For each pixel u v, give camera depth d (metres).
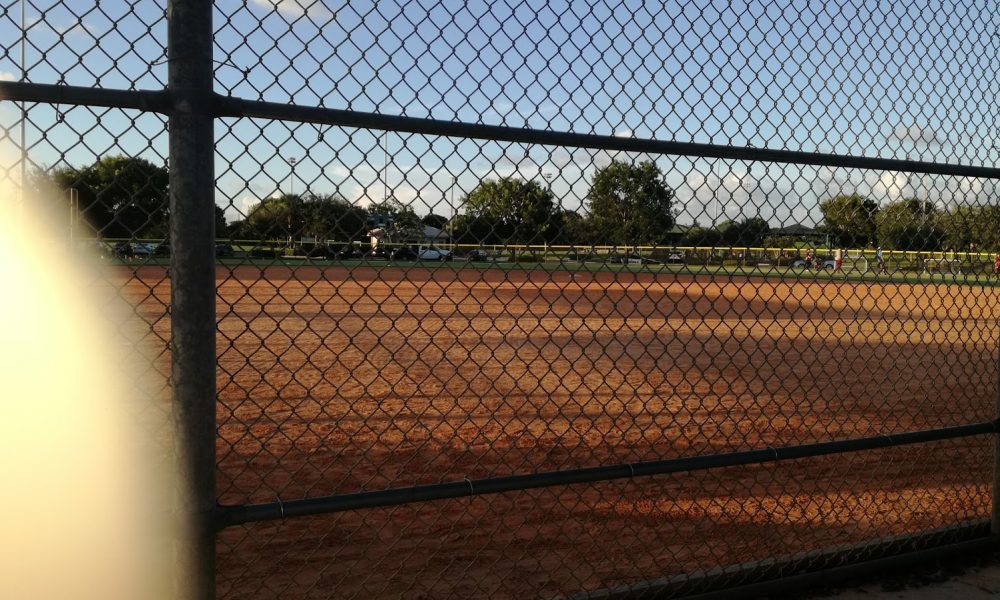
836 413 7.59
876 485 5.40
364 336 12.73
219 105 2.16
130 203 2.21
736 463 3.13
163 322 11.85
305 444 6.01
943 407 8.03
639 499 4.96
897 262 4.30
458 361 10.34
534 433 6.48
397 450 5.92
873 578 3.50
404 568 3.89
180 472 2.22
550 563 3.98
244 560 3.93
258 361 10.18
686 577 3.21
